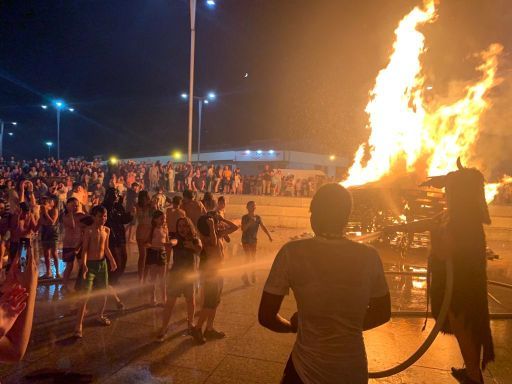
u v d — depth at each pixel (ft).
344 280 6.82
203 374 13.78
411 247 39.34
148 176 79.87
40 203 29.73
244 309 20.88
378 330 18.25
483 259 11.76
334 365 6.57
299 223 60.59
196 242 17.16
